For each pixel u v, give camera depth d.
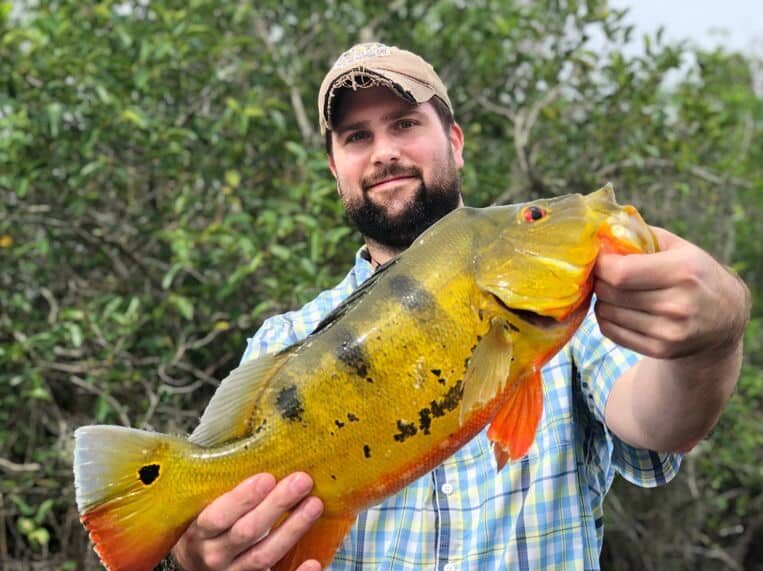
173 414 1.69
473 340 0.55
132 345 1.71
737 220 2.60
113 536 0.55
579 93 2.06
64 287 1.83
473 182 1.89
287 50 2.07
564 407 0.70
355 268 0.85
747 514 2.44
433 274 0.56
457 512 0.69
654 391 0.58
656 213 2.12
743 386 2.19
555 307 0.53
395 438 0.56
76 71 1.65
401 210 0.81
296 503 0.56
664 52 1.96
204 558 0.56
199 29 1.76
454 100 2.17
